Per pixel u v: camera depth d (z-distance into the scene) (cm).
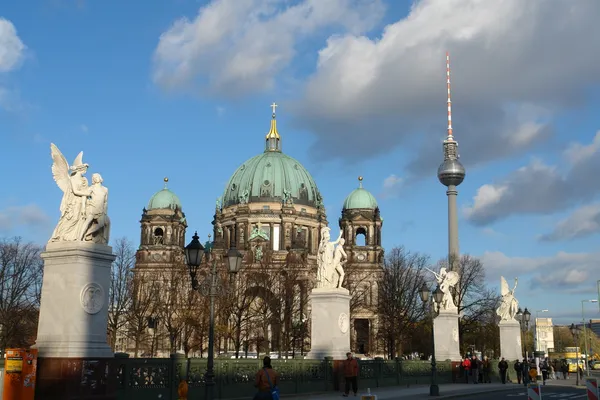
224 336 11162
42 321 3186
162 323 11531
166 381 3662
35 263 11731
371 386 5662
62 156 3347
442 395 5059
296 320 13838
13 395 2961
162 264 18062
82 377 3055
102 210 3288
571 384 7962
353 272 15038
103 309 3234
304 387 4672
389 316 12456
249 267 12962
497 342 13725
